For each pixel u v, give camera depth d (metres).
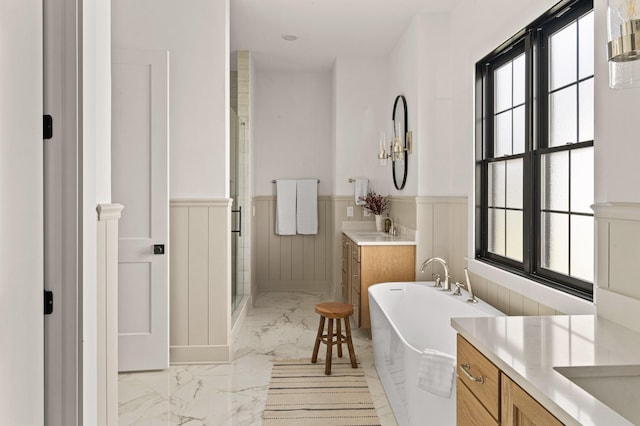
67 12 1.50
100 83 1.87
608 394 1.18
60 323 1.50
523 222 2.72
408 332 3.50
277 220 5.72
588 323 1.62
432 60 3.89
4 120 1.16
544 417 1.03
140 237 3.16
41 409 1.41
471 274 3.40
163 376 3.12
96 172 1.82
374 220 5.28
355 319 4.21
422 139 3.90
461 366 1.60
